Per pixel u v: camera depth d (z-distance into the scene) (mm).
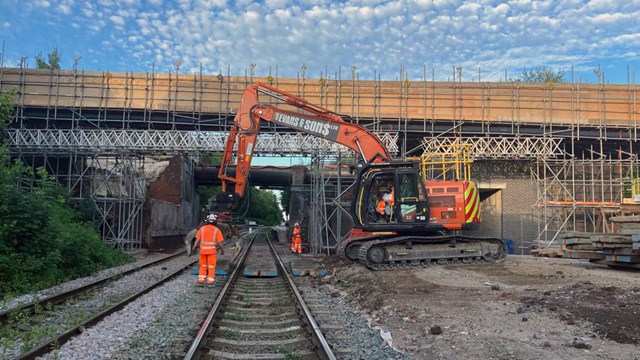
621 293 9695
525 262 17141
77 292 12195
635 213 15930
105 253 20391
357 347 7270
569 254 15516
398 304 10242
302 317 9352
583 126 32375
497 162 30844
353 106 33562
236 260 21969
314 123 19062
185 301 11148
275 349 7277
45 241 15016
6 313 8977
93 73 33406
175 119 34156
